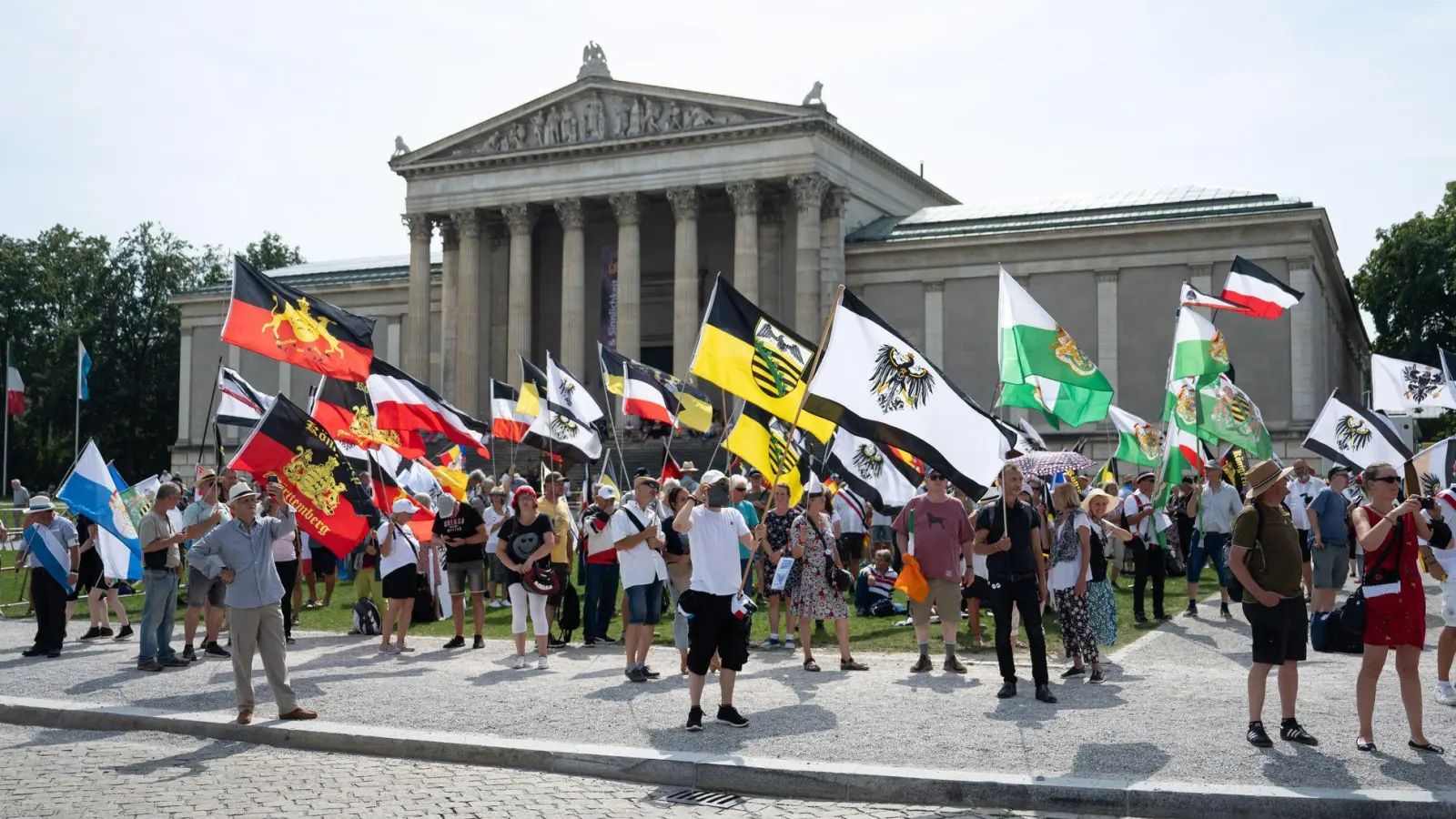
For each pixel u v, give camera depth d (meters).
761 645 25.61
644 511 21.64
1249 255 76.62
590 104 86.44
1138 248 79.25
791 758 15.07
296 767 15.73
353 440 27.20
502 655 25.00
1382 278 101.62
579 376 84.94
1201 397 32.19
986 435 19.02
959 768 14.48
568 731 16.95
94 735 17.97
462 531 26.22
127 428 128.00
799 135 80.38
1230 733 16.05
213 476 24.88
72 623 31.55
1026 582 18.91
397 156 91.00
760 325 22.00
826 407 19.00
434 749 16.28
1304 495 31.28
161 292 127.81
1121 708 17.89
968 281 82.81
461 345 88.81
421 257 90.88
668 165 83.56
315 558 33.38
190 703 19.50
